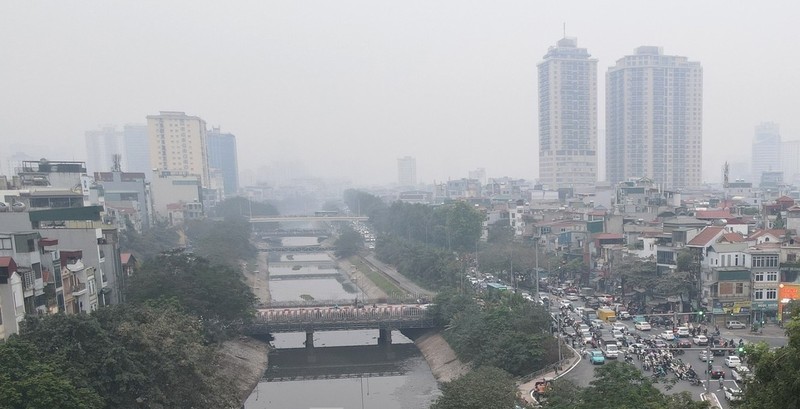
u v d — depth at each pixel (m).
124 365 62.00
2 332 66.50
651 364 80.50
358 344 131.25
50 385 53.09
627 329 104.31
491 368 73.69
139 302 92.25
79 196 134.88
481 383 66.88
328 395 99.06
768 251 106.12
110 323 67.69
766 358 31.05
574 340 98.06
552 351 89.38
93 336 62.09
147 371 64.50
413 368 113.69
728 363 81.06
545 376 83.38
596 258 145.12
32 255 74.06
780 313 103.69
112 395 60.72
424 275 174.25
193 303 98.19
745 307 106.00
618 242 144.62
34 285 73.75
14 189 135.25
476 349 98.12
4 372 53.38
